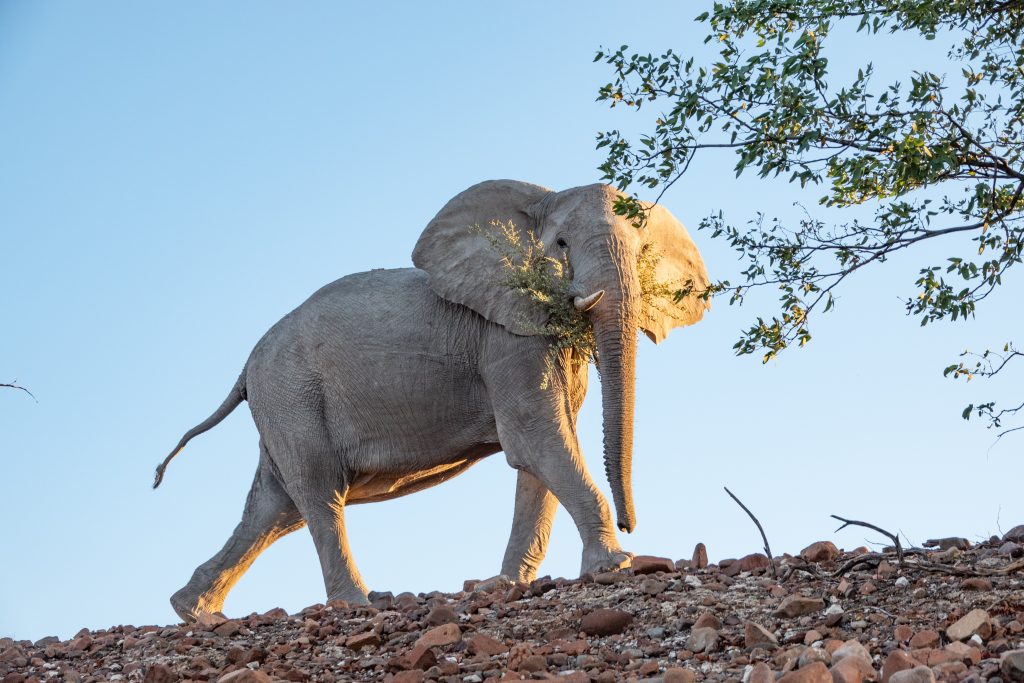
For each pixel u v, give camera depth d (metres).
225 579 17.38
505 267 15.20
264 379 16.80
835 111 9.86
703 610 10.37
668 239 15.88
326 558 16.05
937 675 7.91
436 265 15.73
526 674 9.47
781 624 9.83
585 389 15.50
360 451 16.25
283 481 16.97
